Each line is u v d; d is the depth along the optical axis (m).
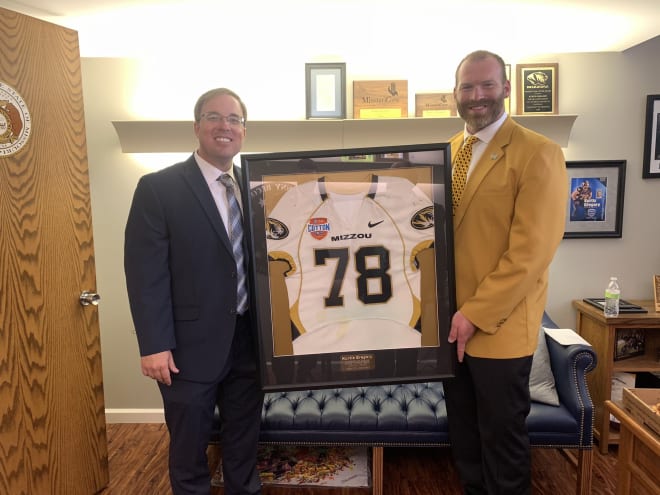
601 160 2.58
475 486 1.68
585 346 2.00
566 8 1.96
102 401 2.06
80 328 1.93
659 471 1.21
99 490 2.06
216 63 2.53
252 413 1.75
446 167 1.49
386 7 1.95
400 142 2.52
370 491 2.04
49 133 1.77
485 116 1.47
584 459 1.90
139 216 1.55
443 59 2.51
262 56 2.53
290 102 2.56
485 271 1.48
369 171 1.52
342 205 1.53
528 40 2.37
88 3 1.89
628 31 2.25
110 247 2.66
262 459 2.22
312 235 1.54
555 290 2.69
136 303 1.52
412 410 1.99
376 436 1.94
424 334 1.56
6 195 1.62
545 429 1.89
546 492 2.02
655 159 2.58
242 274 1.65
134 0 1.86
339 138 2.53
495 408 1.50
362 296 1.56
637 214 2.64
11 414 1.67
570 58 2.55
